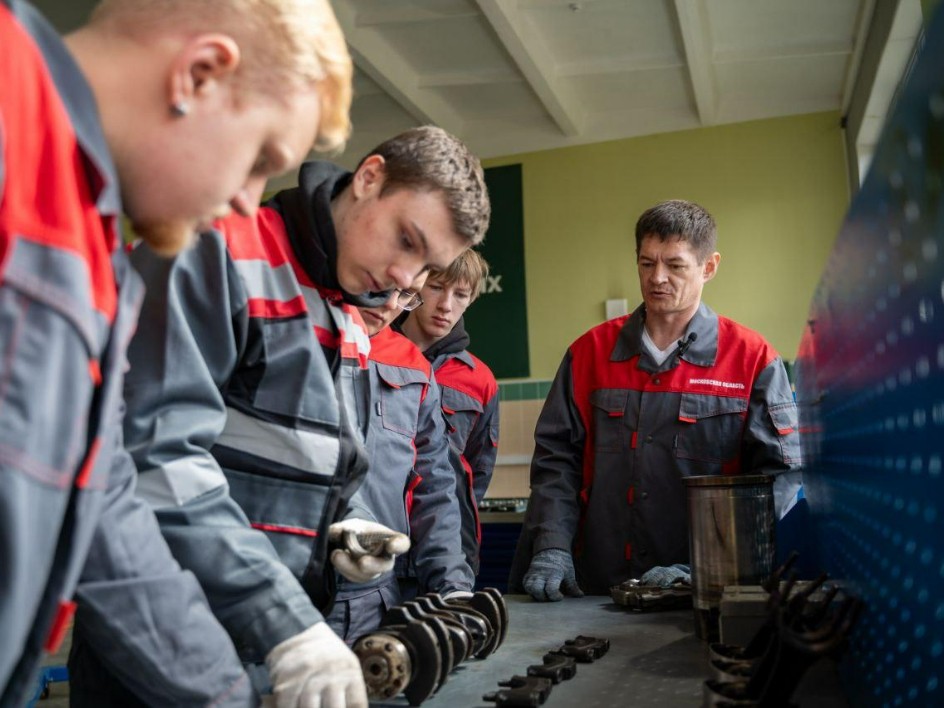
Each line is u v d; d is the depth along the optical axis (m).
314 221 1.24
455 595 1.49
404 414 1.77
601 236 5.78
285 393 1.18
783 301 5.42
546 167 5.91
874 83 4.22
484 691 1.07
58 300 0.60
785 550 1.91
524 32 4.53
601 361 2.34
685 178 5.66
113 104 0.70
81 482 0.69
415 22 4.59
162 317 0.98
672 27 4.73
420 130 1.27
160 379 0.97
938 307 0.61
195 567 0.94
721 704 0.83
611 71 5.14
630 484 2.24
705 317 2.30
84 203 0.66
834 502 1.28
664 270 2.19
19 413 0.58
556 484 2.26
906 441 0.74
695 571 1.39
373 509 1.66
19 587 0.59
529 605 1.83
